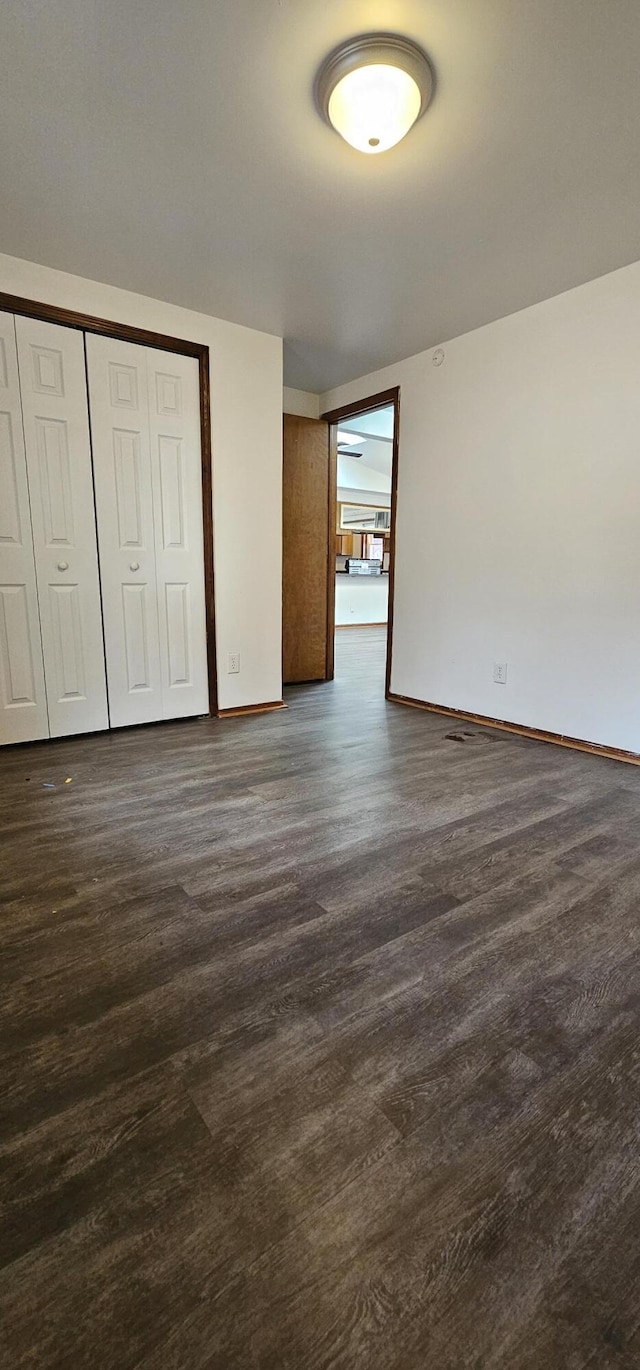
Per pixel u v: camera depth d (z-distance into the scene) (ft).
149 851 5.96
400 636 12.76
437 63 4.90
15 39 4.63
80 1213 2.63
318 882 5.40
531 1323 2.28
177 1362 2.14
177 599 10.57
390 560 12.79
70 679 9.64
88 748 9.30
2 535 8.65
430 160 6.01
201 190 6.54
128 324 9.12
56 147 5.81
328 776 8.15
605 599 9.00
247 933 4.66
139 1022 3.75
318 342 11.09
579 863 5.80
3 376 8.28
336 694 13.73
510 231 7.34
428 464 11.62
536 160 6.01
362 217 7.06
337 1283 2.39
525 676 10.28
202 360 10.00
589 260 8.07
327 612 15.31
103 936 4.60
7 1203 2.66
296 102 5.26
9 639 8.96
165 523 10.19
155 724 10.71
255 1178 2.80
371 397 12.86
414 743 9.80
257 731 10.41
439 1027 3.75
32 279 8.23
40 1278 2.39
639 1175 2.85
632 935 4.70
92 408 9.10
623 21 4.50
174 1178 2.79
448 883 5.41
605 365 8.61
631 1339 2.24
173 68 4.92
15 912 4.90
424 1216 2.65
